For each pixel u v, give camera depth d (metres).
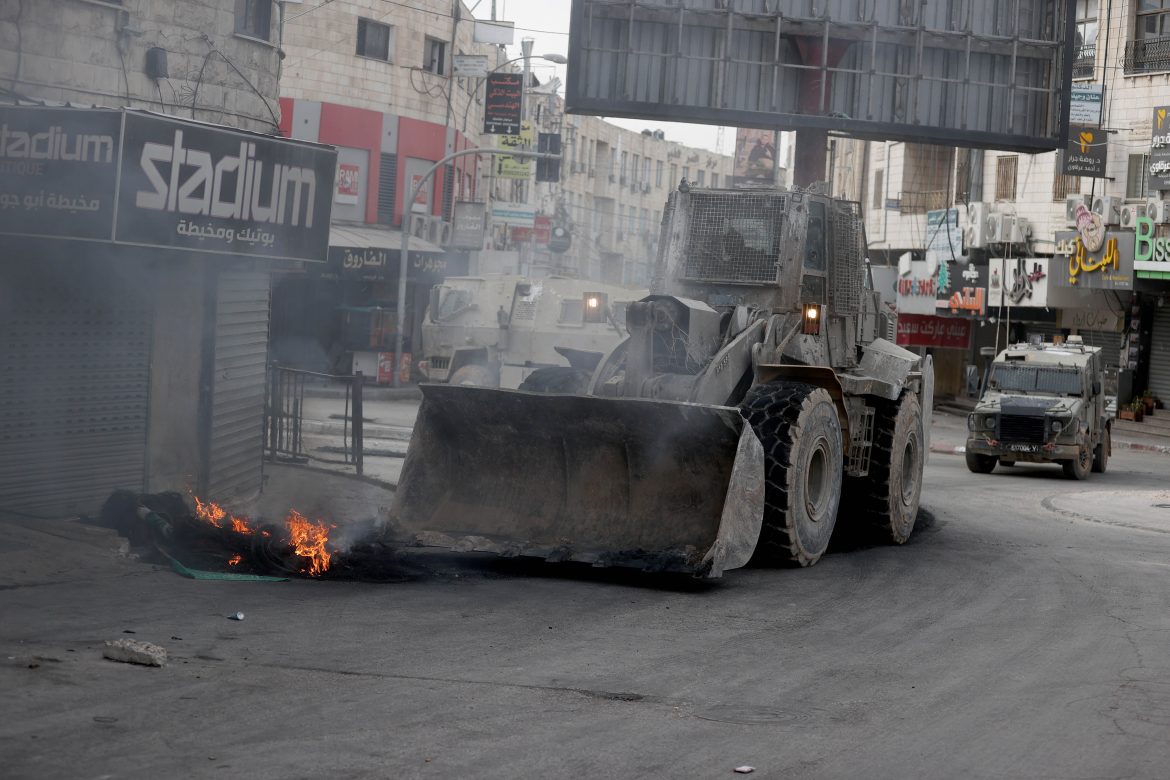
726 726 11.96
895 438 25.23
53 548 18.44
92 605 15.83
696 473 19.59
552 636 15.60
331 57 74.81
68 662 12.93
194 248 20.66
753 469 19.50
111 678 12.43
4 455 20.94
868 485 25.22
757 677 13.99
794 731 11.88
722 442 19.25
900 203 84.75
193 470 24.75
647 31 35.28
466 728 11.44
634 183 157.50
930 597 19.53
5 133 19.55
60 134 19.28
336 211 75.69
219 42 25.55
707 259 23.36
